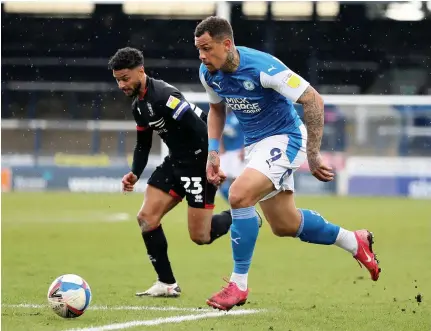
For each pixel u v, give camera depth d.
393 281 29.34
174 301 23.98
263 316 21.19
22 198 77.75
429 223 54.62
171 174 25.12
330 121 95.38
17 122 104.06
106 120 109.81
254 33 101.44
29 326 19.23
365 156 94.88
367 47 104.38
